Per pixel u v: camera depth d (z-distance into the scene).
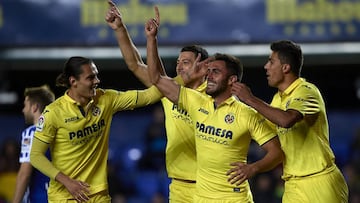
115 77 47.56
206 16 38.50
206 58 24.20
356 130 46.03
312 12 38.12
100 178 23.03
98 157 22.95
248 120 21.33
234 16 38.50
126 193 42.66
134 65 24.09
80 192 21.91
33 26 38.91
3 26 38.94
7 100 47.94
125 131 49.44
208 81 21.67
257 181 38.66
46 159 22.36
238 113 21.44
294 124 21.00
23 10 39.00
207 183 21.78
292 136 21.75
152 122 46.28
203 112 21.77
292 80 22.09
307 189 21.77
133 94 23.25
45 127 22.30
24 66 42.38
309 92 21.44
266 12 38.44
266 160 21.31
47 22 38.88
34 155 22.38
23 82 47.50
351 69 46.44
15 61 39.69
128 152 46.94
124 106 23.25
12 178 38.84
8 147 39.47
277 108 20.50
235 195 21.66
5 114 49.25
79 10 38.88
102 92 23.09
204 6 38.53
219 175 21.66
